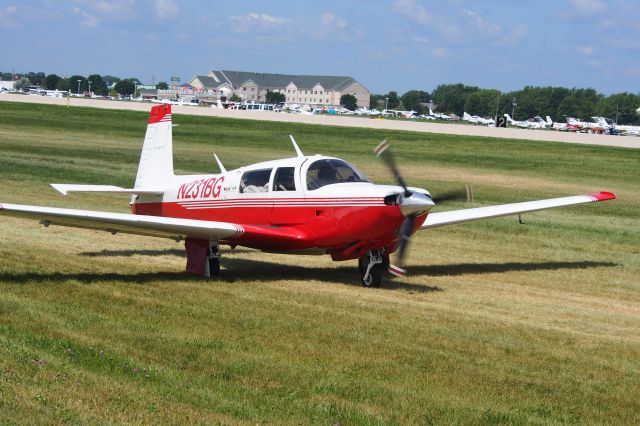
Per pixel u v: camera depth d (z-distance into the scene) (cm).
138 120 7075
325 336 942
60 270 1279
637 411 746
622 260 1677
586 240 1920
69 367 768
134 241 1655
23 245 1494
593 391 795
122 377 752
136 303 1070
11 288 1116
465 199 1255
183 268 1389
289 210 1346
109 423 645
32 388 706
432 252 1695
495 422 696
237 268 1439
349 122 8281
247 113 9356
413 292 1270
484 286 1354
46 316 959
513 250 1753
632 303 1271
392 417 696
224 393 730
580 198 1648
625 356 929
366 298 1195
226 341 896
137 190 1584
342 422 679
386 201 1227
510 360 887
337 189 1298
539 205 1579
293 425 665
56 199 2208
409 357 873
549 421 707
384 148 1231
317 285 1291
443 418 700
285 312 1059
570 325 1086
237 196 1429
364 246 1287
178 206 1556
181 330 937
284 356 852
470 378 812
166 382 746
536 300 1252
